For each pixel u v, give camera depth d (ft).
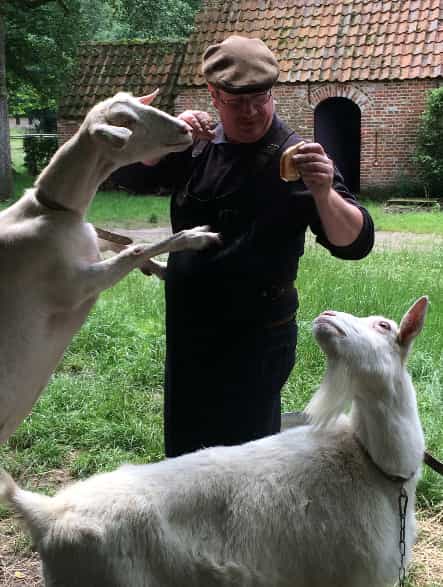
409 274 30.12
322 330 8.55
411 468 8.87
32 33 75.77
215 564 8.23
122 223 51.83
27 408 10.00
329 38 66.13
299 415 11.91
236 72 9.78
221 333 10.67
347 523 8.63
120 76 72.49
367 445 8.89
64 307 9.39
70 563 8.04
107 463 15.60
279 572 8.55
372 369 8.48
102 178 9.46
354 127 81.92
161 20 72.90
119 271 9.43
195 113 10.43
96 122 9.11
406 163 64.90
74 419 17.22
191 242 9.62
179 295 10.85
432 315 23.97
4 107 65.82
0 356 9.18
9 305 9.18
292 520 8.53
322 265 31.58
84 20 78.64
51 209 9.33
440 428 16.14
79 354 21.75
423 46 63.52
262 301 10.54
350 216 9.86
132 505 8.16
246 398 10.82
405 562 9.18
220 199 10.38
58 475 15.39
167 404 11.44
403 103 63.98
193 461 8.86
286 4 68.90
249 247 10.32
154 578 8.14
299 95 65.98
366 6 66.74
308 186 9.46
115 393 18.70
